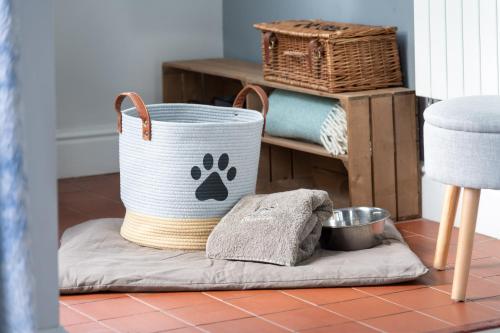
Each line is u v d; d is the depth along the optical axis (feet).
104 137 15.40
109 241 10.74
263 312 8.63
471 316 8.45
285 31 12.48
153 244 10.58
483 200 11.47
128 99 15.67
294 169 14.39
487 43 10.72
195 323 8.34
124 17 15.42
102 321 8.41
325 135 12.08
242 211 10.24
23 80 5.72
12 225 4.37
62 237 11.24
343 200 13.00
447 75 11.35
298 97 12.89
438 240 9.95
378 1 12.75
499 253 10.67
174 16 15.85
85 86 15.26
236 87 15.65
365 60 12.03
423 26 11.56
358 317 8.45
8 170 4.36
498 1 10.48
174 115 11.62
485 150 8.36
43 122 5.82
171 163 10.34
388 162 12.01
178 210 10.44
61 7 14.92
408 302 8.89
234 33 16.01
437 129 8.71
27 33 5.70
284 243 9.68
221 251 9.94
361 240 10.32
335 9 13.66
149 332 8.09
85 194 14.01
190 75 15.72
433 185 12.11
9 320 4.46
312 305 8.83
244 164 10.64
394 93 11.92
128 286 9.22
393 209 12.12
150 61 15.76
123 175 10.91
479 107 8.64
